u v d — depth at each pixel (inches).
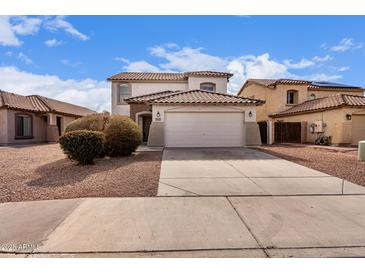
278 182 310.2
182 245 160.7
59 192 271.7
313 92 1100.5
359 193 266.1
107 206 228.4
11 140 879.1
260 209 220.7
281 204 233.5
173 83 1014.4
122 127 511.5
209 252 154.2
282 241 165.0
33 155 574.9
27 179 328.8
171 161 462.6
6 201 244.4
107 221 195.5
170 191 273.7
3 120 858.1
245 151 604.7
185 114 692.7
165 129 690.2
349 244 161.3
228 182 310.8
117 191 274.4
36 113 1003.9
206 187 288.8
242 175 348.2
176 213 211.8
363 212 213.2
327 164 429.7
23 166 422.6
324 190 276.7
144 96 882.1
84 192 271.3
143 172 366.6
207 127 695.1
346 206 227.8
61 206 228.4
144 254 152.3
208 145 695.1
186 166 413.4
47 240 166.1
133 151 541.6
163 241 165.0
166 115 690.2
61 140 418.9
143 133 873.5
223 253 153.4
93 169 389.1
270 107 1071.6
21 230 180.2
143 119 874.8
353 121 770.8
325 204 233.1
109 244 161.5
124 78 986.7
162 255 151.6
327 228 182.4
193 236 171.5
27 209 221.1
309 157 514.0
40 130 1041.5
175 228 183.5
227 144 699.4
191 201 242.2
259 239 167.5
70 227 185.0
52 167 409.7
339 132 758.5
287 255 151.3
